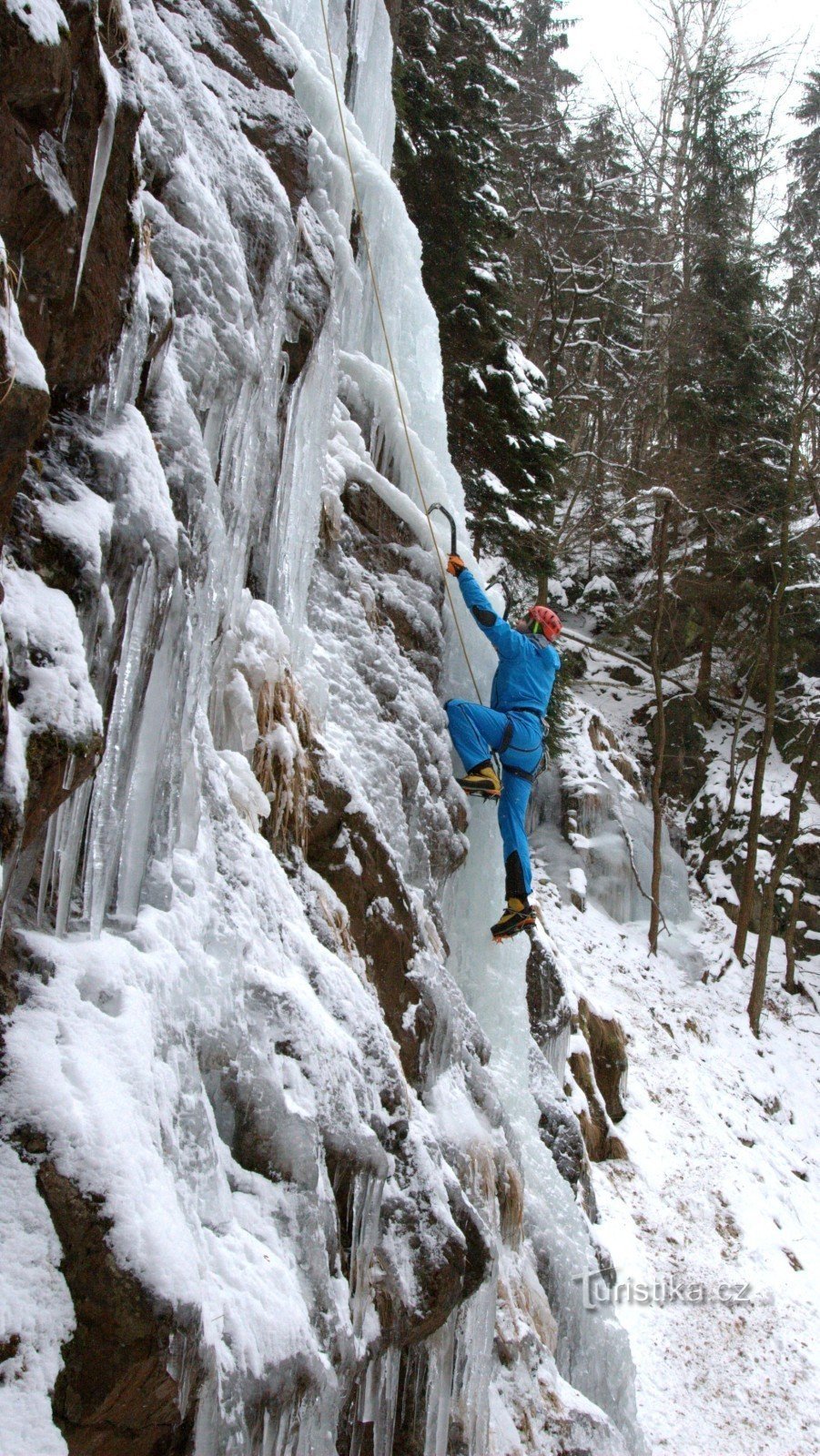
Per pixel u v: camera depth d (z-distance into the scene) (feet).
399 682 18.93
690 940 51.29
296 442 16.26
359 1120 11.07
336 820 15.08
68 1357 6.77
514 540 42.98
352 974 12.87
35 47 7.03
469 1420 14.43
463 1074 17.10
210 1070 9.55
